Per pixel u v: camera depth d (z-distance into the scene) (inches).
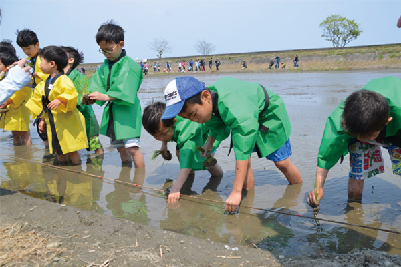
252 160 176.4
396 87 91.8
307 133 222.7
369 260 73.7
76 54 195.9
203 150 131.3
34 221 96.9
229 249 81.0
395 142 99.7
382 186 130.2
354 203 115.6
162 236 87.4
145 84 859.4
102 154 204.1
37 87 180.5
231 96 108.3
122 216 111.0
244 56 1793.8
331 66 1286.9
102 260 74.8
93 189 140.2
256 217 108.1
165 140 136.7
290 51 1786.4
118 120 167.9
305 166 157.5
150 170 167.9
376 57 1318.9
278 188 135.4
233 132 110.1
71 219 97.8
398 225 97.6
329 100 384.5
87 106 192.1
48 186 144.3
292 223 102.1
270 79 801.6
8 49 238.2
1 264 72.3
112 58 167.3
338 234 93.2
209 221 105.9
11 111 223.1
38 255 76.4
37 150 217.0
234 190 109.7
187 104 100.7
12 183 148.6
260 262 75.1
